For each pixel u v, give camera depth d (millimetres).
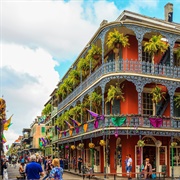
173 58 26641
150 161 25078
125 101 24844
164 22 27562
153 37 23859
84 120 31859
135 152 24312
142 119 23234
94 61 28047
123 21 23609
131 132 22859
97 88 26938
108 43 23672
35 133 81938
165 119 23938
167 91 26078
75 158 38094
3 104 23828
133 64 23812
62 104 42188
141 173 20109
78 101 32812
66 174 31359
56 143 48062
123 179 22078
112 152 26203
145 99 25375
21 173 18984
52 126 54625
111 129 23062
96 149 30500
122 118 23078
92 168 27500
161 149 25547
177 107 25547
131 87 25016
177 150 26250
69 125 33938
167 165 25469
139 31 24016
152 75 24047
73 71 33906
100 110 27641
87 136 28219
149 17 26969
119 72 23469
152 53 23844
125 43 23500
